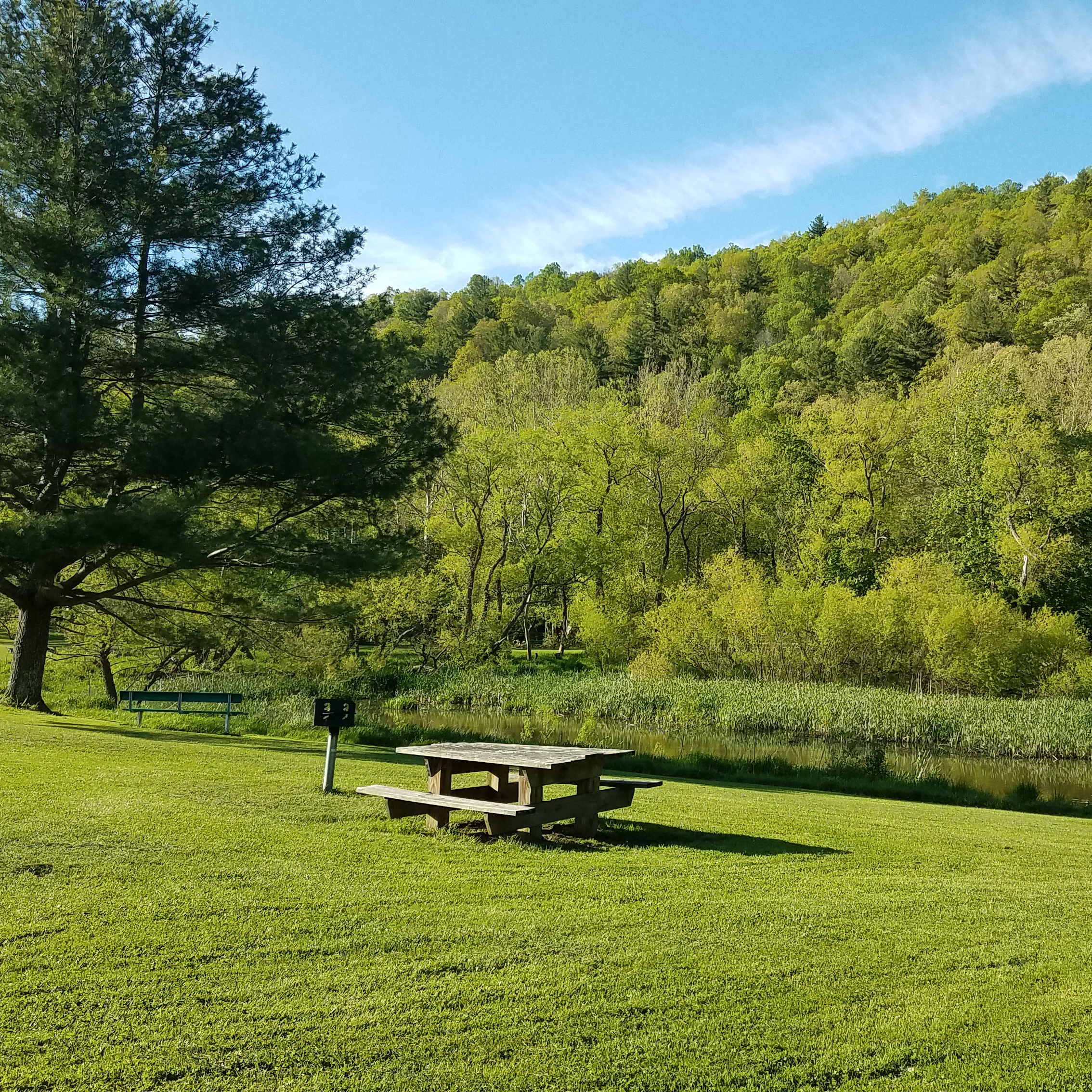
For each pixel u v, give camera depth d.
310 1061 4.00
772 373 83.81
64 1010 4.34
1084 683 37.50
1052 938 6.08
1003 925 6.32
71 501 19.77
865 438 50.50
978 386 54.69
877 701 31.59
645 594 50.78
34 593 19.72
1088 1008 4.85
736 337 104.38
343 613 22.34
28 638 19.88
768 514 56.66
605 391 68.56
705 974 5.09
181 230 18.28
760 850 8.57
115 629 26.42
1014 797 17.98
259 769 11.80
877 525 50.94
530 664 47.00
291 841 7.60
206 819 8.19
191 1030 4.21
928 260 104.31
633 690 34.09
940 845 9.74
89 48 18.39
